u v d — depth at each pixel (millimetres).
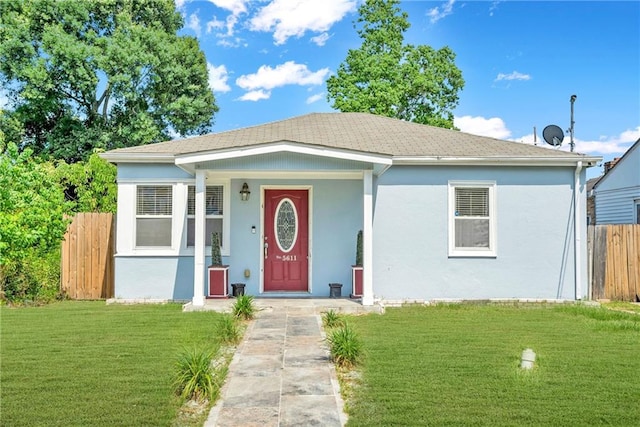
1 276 10398
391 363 5789
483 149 11156
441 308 10031
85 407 4418
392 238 10914
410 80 26781
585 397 4688
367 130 12656
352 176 10867
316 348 6609
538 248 10859
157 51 23453
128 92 22500
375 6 27297
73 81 21797
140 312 9219
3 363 5766
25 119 23234
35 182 11109
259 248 11141
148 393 4773
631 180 18125
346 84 26516
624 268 11625
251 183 11180
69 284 11352
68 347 6520
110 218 11484
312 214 11227
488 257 10844
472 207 10984
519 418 4188
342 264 11242
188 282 10766
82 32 23266
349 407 4473
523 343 6809
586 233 10953
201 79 26141
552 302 10711
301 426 4086
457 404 4500
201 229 9562
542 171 10938
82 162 21734
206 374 4801
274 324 8172
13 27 21609
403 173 10945
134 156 10570
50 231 10734
